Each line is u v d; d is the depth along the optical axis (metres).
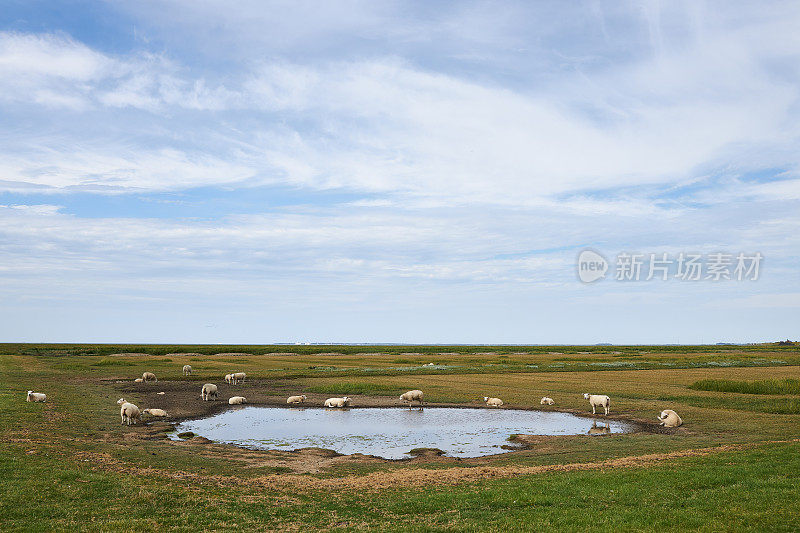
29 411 33.41
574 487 17.72
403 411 40.75
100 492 16.66
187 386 55.00
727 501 15.54
